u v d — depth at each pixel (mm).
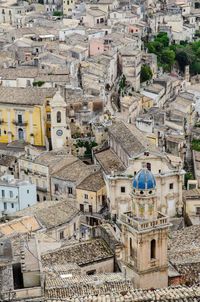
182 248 118625
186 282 103938
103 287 87000
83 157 195125
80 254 104312
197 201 168875
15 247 96188
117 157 180375
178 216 170375
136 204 102312
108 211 169875
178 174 168750
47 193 178875
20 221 134000
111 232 109688
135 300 60281
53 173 177375
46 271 92812
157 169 167500
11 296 76312
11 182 170250
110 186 166250
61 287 85312
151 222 101562
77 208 160250
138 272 102188
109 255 104688
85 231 148500
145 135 194875
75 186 172875
